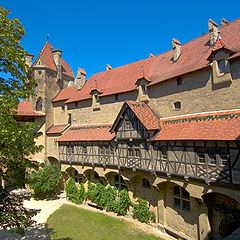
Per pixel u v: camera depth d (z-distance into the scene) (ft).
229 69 63.41
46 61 146.10
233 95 62.95
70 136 118.21
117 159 92.32
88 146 106.52
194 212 68.74
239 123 57.57
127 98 100.83
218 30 76.89
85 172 109.40
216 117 65.21
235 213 58.70
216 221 63.16
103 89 115.14
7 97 39.70
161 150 75.72
